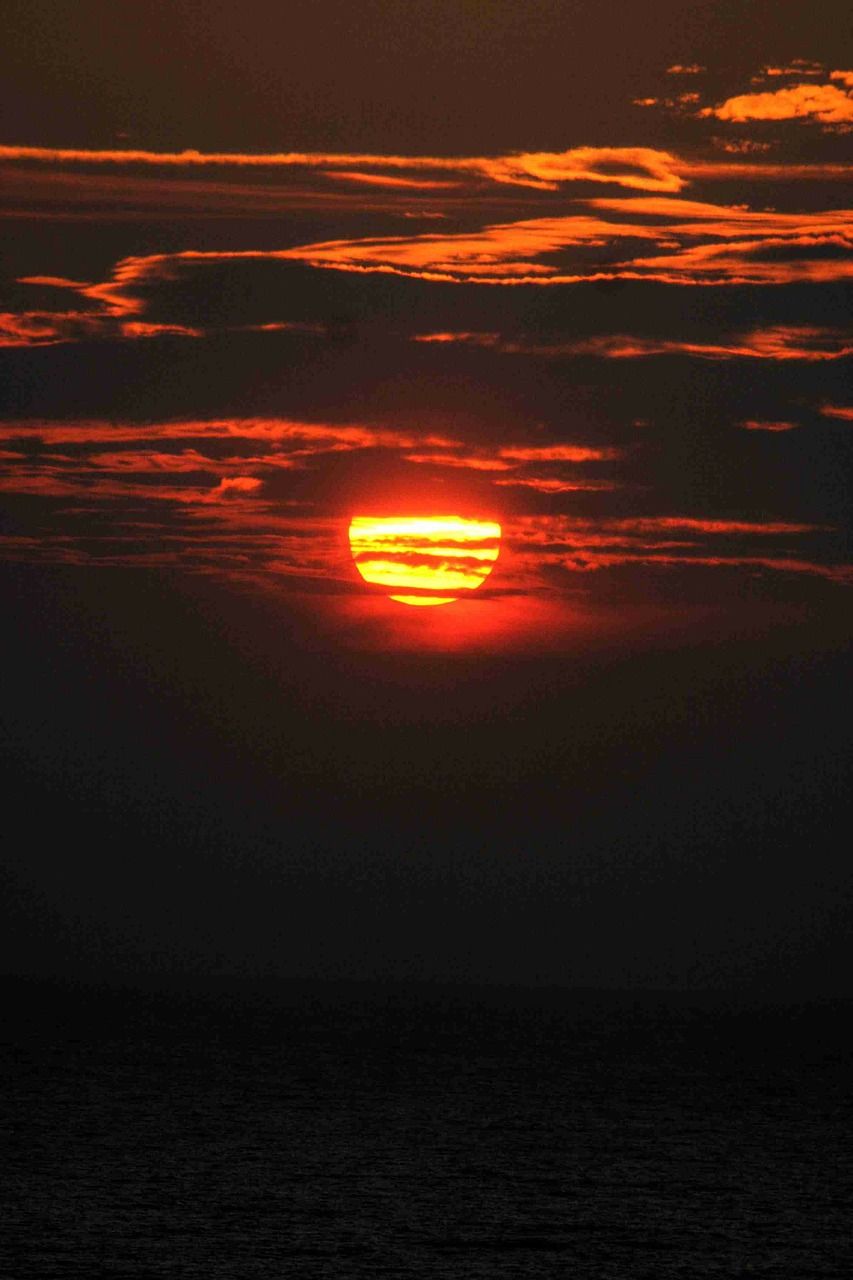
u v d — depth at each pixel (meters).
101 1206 151.75
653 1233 147.12
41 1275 122.62
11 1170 171.62
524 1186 173.25
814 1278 129.50
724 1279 128.62
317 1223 147.25
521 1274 129.00
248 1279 123.81
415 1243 139.75
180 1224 144.12
